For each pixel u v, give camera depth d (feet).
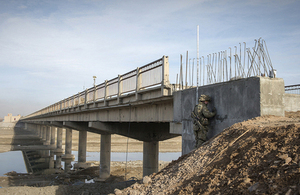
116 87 59.57
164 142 229.25
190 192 16.30
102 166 93.86
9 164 143.64
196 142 29.91
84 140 128.47
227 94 26.91
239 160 16.75
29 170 126.21
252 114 23.68
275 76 27.37
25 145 226.99
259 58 26.99
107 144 95.04
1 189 57.47
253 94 23.65
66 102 115.03
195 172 19.16
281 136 16.28
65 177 100.32
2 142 239.91
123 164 124.26
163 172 24.21
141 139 74.69
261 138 17.56
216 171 17.21
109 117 72.54
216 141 22.45
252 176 14.17
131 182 67.51
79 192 59.31
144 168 75.00
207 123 28.73
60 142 196.03
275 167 13.58
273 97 23.62
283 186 11.91
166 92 38.29
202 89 31.27
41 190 58.70
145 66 44.68
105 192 60.13
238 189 13.56
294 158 13.50
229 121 26.45
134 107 57.06
